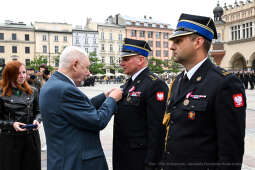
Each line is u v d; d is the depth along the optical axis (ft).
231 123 5.18
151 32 208.64
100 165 7.09
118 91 7.76
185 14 6.04
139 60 8.68
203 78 5.77
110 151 16.15
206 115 5.46
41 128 23.39
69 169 6.51
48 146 6.94
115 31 196.03
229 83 5.32
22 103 10.40
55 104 6.60
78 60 7.05
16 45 172.55
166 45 214.07
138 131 8.30
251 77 79.36
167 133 6.13
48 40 178.60
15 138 10.06
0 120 10.12
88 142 6.95
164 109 8.06
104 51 193.47
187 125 5.64
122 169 8.52
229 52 124.98
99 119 6.80
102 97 8.65
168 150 5.95
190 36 5.84
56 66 180.86
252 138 18.93
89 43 188.44
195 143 5.51
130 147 8.33
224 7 127.75
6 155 9.98
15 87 10.46
